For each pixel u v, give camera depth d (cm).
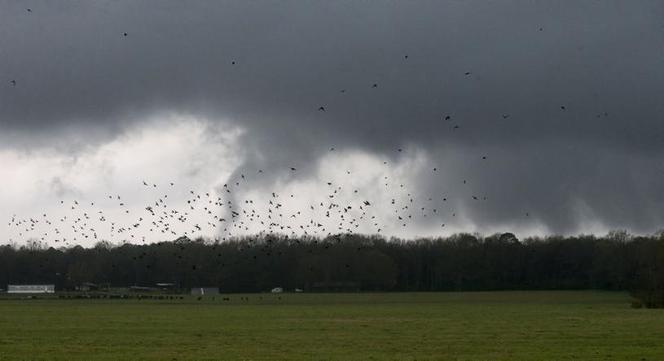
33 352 3788
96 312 8194
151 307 9725
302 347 4022
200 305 10550
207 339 4519
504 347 3978
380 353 3731
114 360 3475
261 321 6397
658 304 9662
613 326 5525
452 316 7288
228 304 10994
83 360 3478
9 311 8425
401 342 4269
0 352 3788
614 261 15525
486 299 12988
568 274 16738
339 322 6253
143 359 3503
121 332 5072
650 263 10269
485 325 5738
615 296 13512
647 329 5191
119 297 13738
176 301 12238
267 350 3869
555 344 4116
